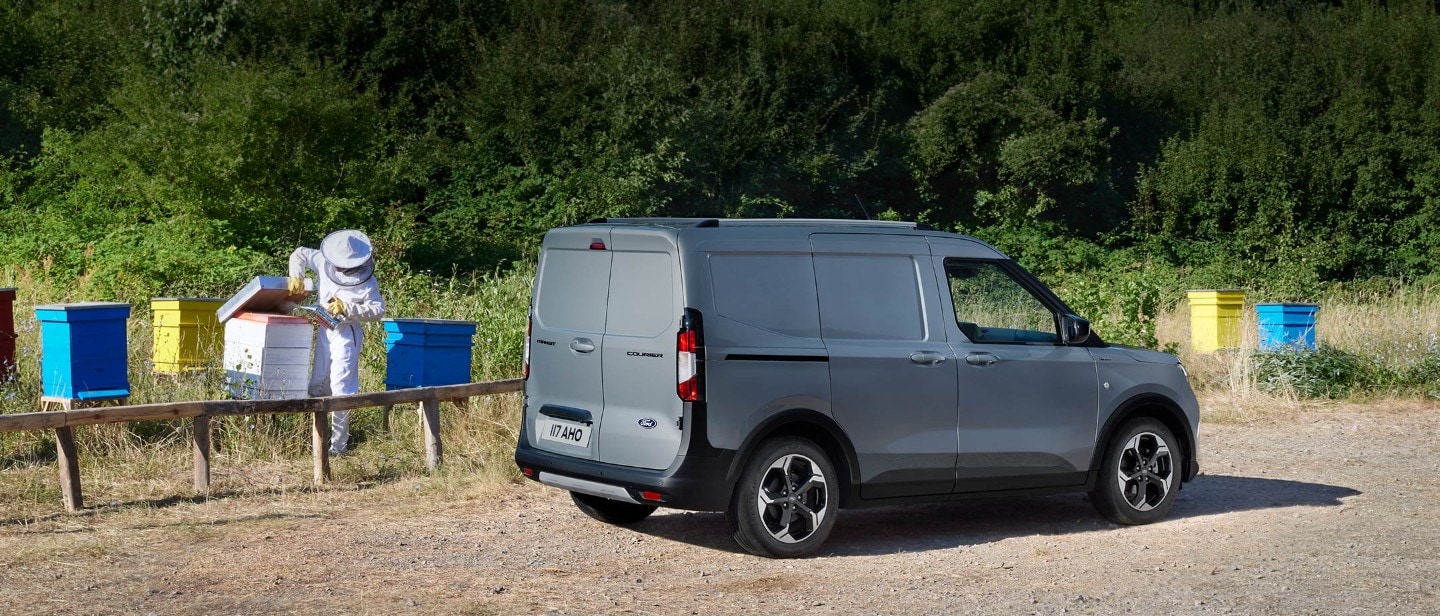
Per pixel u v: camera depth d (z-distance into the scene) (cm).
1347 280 3344
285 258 1903
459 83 2994
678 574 647
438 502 815
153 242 1775
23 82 2586
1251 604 596
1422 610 586
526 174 2805
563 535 734
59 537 689
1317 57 3969
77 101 2580
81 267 1684
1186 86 3981
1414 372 1493
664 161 2823
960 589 623
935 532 766
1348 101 3709
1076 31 3797
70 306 868
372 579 622
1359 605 595
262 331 933
